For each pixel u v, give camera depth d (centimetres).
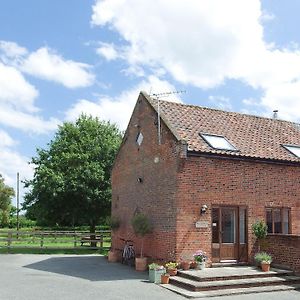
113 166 2391
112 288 1388
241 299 1295
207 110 2133
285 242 1662
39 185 3250
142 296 1280
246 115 2255
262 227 1742
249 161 1819
